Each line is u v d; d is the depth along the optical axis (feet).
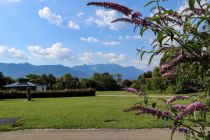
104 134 37.22
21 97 161.27
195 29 7.10
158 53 7.70
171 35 7.00
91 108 70.59
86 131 39.40
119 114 55.06
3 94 156.87
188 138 9.18
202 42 7.09
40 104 92.53
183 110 8.20
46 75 300.61
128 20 7.09
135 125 41.81
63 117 52.54
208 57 7.06
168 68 7.41
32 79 296.92
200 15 7.53
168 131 37.06
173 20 7.45
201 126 8.41
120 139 34.30
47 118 51.44
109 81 264.31
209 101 7.82
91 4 6.89
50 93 166.50
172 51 7.54
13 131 40.50
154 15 7.22
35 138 35.81
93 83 262.26
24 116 55.88
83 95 169.37
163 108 8.86
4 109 73.77
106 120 47.85
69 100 117.08
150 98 9.07
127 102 94.07
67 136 36.52
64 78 246.88
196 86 8.71
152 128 39.70
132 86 9.92
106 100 109.50
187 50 7.14
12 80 298.35
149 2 7.25
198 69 7.54
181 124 8.48
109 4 6.93
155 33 7.17
